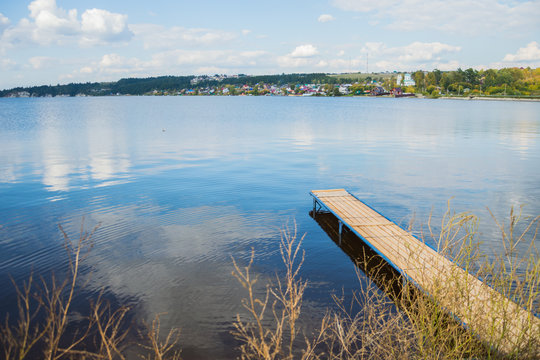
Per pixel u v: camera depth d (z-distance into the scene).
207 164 17.97
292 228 9.43
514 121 44.91
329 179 14.76
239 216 10.27
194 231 9.06
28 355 4.62
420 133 31.84
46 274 6.85
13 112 76.75
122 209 10.76
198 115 61.47
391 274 6.93
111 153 21.31
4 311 5.63
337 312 5.56
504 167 16.77
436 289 3.62
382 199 11.86
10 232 8.92
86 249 7.95
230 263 7.32
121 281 6.57
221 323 5.34
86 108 99.31
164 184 13.88
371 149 22.64
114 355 4.64
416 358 3.44
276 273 6.90
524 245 7.80
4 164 17.83
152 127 38.66
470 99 159.25
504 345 3.33
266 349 2.65
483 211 10.42
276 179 14.79
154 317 5.49
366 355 4.37
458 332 3.67
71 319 5.42
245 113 67.56
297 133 32.34
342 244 8.45
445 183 13.91
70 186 13.51
